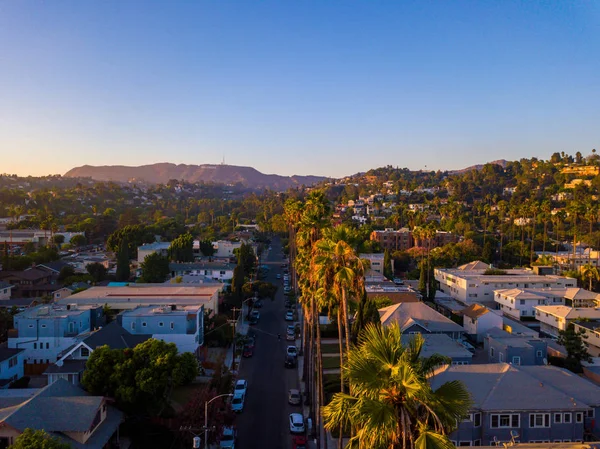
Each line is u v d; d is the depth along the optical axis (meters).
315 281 39.50
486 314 65.75
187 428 34.56
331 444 38.56
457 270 105.56
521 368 42.41
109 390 38.66
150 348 40.53
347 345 31.64
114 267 122.12
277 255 172.12
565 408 35.62
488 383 37.81
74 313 57.62
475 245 137.75
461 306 85.06
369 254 127.94
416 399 16.64
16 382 48.41
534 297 79.75
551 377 40.88
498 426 35.38
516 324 67.31
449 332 60.84
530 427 35.53
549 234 169.50
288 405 46.69
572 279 92.69
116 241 142.62
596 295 78.88
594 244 146.25
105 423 34.94
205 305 70.19
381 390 17.28
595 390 39.06
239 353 62.53
